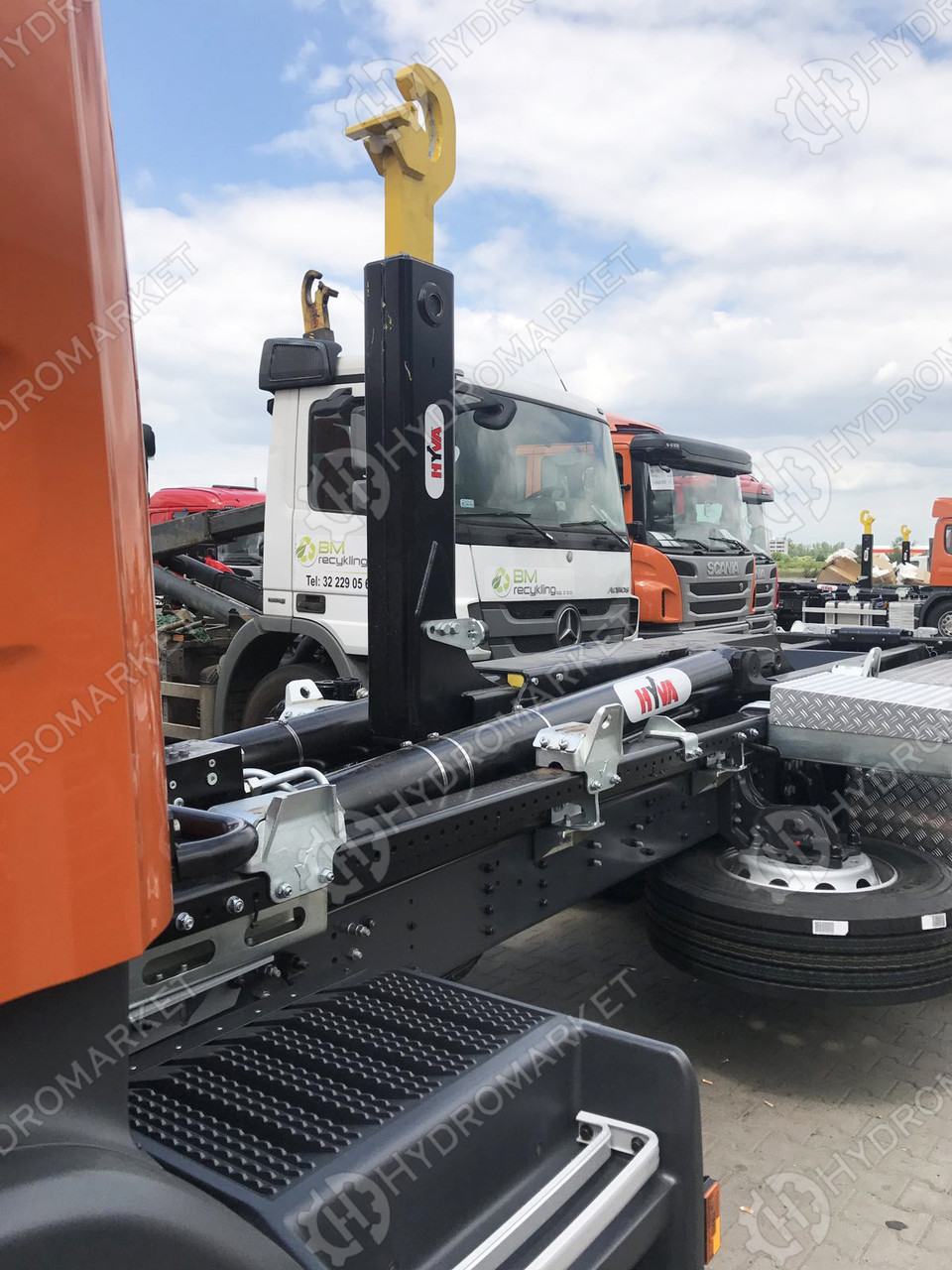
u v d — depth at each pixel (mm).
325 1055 1387
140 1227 882
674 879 3018
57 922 833
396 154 2340
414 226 2414
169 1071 1339
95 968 869
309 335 6258
